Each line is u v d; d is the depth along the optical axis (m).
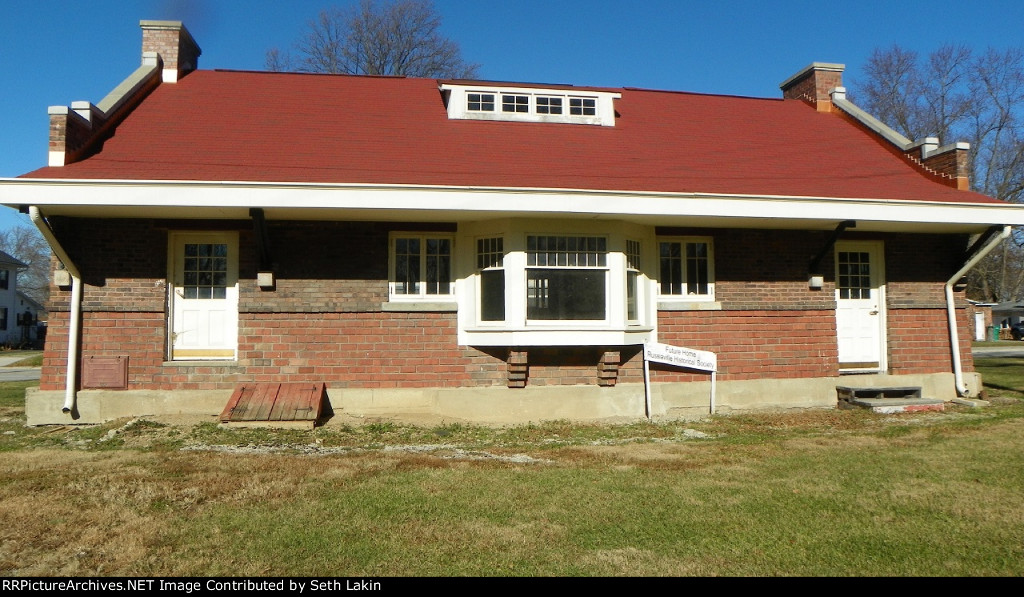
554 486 6.81
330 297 10.90
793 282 12.38
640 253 11.77
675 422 10.88
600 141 12.92
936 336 13.01
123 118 11.79
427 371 11.09
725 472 7.42
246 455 8.16
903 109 42.00
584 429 10.29
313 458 8.03
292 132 11.85
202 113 12.34
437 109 13.59
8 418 11.32
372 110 13.24
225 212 10.07
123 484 6.70
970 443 8.84
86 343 10.54
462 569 4.77
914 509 6.09
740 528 5.62
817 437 9.52
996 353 30.25
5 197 9.06
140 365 10.60
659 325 11.86
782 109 16.30
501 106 13.36
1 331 51.03
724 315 12.09
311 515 5.84
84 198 9.21
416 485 6.80
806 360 12.38
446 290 11.33
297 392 10.59
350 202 9.66
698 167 12.16
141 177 9.57
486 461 7.98
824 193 11.55
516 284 10.73
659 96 16.02
